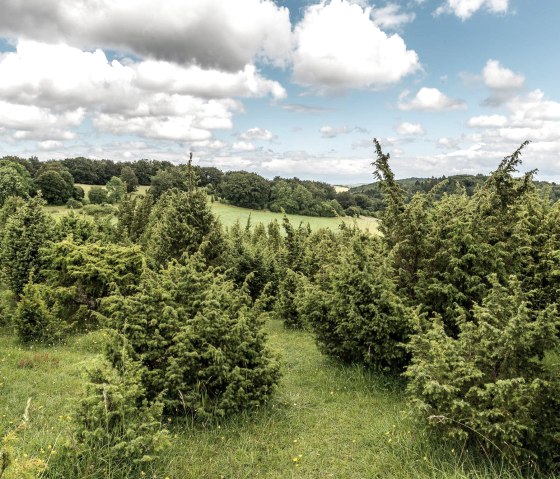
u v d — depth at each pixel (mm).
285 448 5531
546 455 4559
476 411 4723
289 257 17156
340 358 9078
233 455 5289
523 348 4941
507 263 8383
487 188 8977
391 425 6004
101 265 13102
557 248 8625
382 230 9781
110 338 6387
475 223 8148
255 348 6957
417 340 6027
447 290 7766
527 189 8758
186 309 7109
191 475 4773
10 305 13609
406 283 8711
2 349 10164
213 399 6410
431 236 8664
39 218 15086
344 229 13055
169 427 5992
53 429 5609
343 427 6137
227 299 7316
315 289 9531
